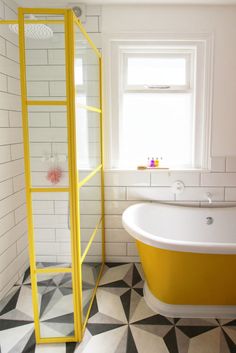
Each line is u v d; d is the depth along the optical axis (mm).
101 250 2688
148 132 2820
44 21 1526
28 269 2678
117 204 2754
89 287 2148
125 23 2504
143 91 2686
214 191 2701
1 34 2113
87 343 1799
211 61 2525
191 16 2480
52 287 1795
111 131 2672
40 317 1818
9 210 2299
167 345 1783
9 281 2334
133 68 2713
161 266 1964
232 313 2037
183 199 2730
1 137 2146
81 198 1884
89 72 2133
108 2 2430
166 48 2600
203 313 2045
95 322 1988
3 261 2227
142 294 2311
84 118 1951
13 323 1980
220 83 2555
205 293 2020
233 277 1935
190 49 2623
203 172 2672
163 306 2080
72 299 1784
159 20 2492
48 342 1801
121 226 2783
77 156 1687
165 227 2680
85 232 2023
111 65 2586
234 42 2500
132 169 2715
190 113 2729
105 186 2729
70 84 1538
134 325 1958
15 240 2420
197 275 1945
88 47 2094
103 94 2600
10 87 2268
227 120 2602
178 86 2676
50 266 1727
